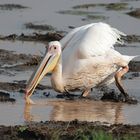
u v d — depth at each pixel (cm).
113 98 1538
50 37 2334
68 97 1555
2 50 2052
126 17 2856
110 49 1572
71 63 1546
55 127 1206
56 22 2681
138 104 1505
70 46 1570
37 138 1145
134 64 1906
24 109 1402
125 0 3312
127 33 2459
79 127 1205
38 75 1512
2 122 1279
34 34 2411
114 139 1112
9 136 1152
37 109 1409
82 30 1588
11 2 3106
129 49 2148
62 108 1430
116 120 1326
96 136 1084
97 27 1580
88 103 1498
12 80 1680
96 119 1331
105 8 3075
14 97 1513
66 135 1153
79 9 3022
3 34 2408
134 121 1321
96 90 1641
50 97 1545
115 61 1566
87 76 1548
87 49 1543
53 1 3180
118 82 1580
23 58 1952
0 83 1627
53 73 1541
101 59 1551
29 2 3133
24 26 2583
